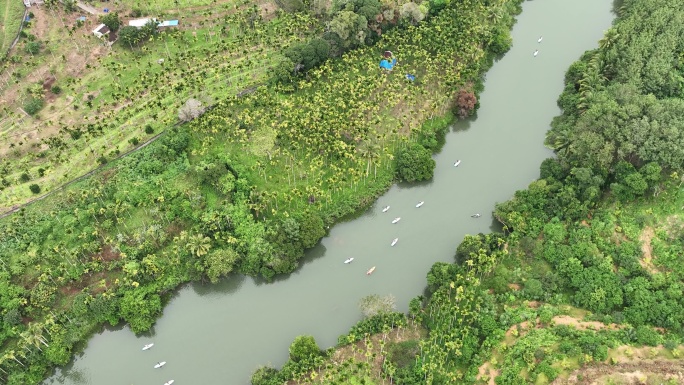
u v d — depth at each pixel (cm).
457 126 18962
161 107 18800
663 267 13950
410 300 14300
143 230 15488
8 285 14262
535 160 17825
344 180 16812
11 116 18525
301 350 12794
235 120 18188
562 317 13300
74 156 17438
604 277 13675
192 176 16862
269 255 14750
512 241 14875
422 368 12362
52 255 14838
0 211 16075
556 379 11800
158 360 13562
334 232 16000
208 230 15238
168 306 14562
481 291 13800
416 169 16888
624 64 18588
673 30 19312
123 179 16688
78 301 13938
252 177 16812
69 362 13575
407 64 19650
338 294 14662
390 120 18238
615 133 15875
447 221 16200
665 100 16462
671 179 15500
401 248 15600
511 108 19550
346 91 18612
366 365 12594
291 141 17425
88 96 19150
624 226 14738
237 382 13100
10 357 12756
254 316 14325
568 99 18862
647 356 12112
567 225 15138
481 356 12700
